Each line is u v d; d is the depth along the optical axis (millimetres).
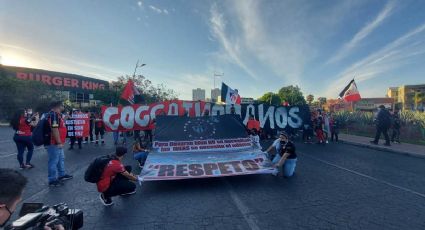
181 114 14008
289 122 15453
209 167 6934
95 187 6457
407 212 4738
